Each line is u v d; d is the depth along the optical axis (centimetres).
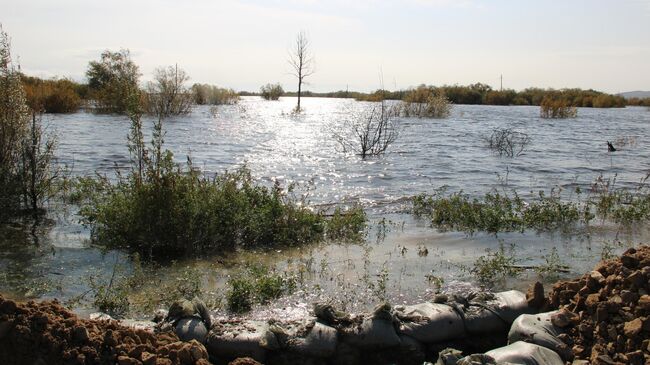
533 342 531
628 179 1692
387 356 554
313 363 539
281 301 695
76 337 471
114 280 755
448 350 511
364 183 1574
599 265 618
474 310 596
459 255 902
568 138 3016
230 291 705
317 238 991
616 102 8188
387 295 717
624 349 507
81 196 1234
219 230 938
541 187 1550
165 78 3975
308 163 1916
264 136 2794
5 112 1116
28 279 755
